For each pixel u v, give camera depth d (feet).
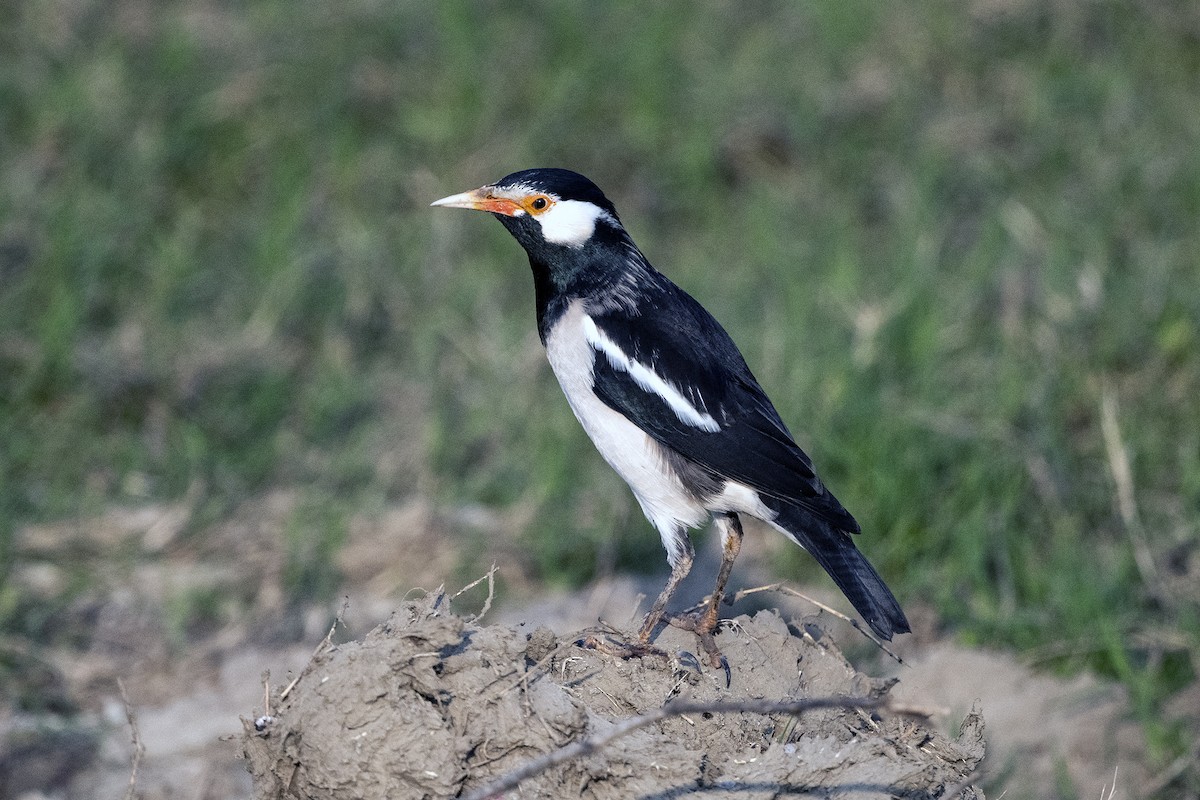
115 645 37.81
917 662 35.45
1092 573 36.42
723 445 29.55
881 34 58.95
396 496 42.88
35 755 34.12
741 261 50.34
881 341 43.62
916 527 38.78
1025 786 31.71
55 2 57.41
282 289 47.88
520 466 42.73
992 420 40.75
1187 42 59.16
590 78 55.88
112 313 47.78
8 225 48.88
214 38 56.70
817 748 23.82
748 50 58.29
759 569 39.24
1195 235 48.73
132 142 52.39
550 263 31.37
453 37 56.18
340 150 52.60
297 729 22.88
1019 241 49.26
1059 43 58.80
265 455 43.34
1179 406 41.63
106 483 42.75
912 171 53.16
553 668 25.50
